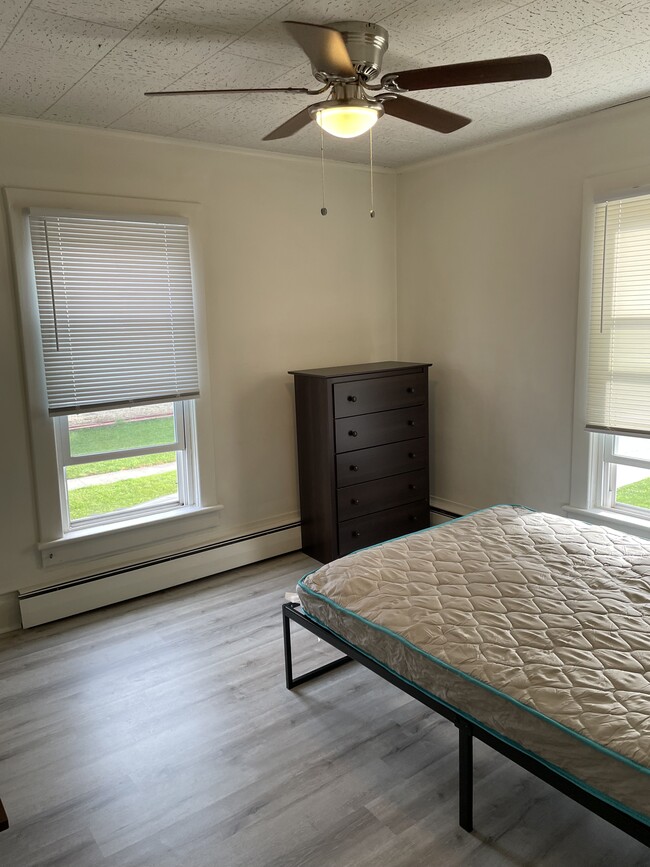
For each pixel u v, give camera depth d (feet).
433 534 8.80
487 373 12.91
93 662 9.38
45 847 6.08
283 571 12.50
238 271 12.17
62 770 7.13
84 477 11.25
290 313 13.01
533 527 8.87
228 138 11.13
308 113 6.91
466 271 13.01
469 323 13.12
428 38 7.16
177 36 6.89
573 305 11.14
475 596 7.03
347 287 13.85
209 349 11.98
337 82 6.57
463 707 5.90
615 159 10.17
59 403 10.37
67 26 6.59
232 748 7.41
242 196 12.04
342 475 12.28
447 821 6.20
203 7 6.24
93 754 7.38
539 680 5.55
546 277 11.52
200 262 11.57
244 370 12.50
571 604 6.70
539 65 5.71
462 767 5.97
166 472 12.17
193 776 6.97
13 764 7.26
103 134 10.38
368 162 13.38
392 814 6.32
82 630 10.36
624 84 8.91
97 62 7.57
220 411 12.28
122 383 10.91
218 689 8.61
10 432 10.11
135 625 10.48
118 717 8.07
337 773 6.93
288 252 12.81
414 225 14.05
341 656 9.36
